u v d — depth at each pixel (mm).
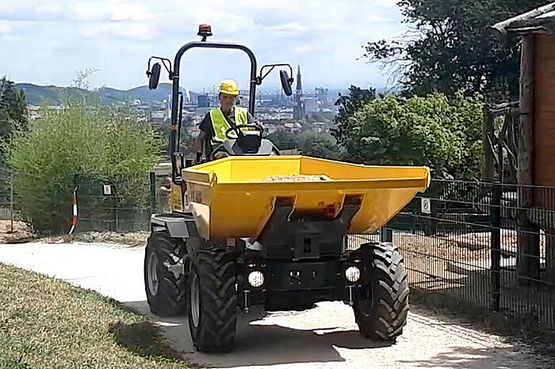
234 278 8797
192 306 9242
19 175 25172
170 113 11297
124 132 24375
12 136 26578
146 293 11555
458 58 31438
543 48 12516
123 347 8984
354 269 9062
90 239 21000
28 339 8648
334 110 30828
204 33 11328
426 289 11898
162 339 9664
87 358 8141
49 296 11359
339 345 9367
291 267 8906
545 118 12430
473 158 23297
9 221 27500
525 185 12016
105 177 24094
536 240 12188
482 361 8641
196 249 9812
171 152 11305
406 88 32312
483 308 10719
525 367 8406
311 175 10453
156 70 11016
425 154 22734
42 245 19969
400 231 13695
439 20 31859
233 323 8805
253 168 10344
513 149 16594
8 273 13102
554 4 12391
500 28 12242
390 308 9188
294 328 10242
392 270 9219
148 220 23047
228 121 10766
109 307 11172
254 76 11555
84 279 14219
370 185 8703
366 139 23031
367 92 30422
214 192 8359
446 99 24641
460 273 11891
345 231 9047
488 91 29609
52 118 24750
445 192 13352
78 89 25391
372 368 8422
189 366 8438
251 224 8883
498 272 10766
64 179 24266
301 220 8891
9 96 36469
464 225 12562
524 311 10406
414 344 9375
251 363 8641
